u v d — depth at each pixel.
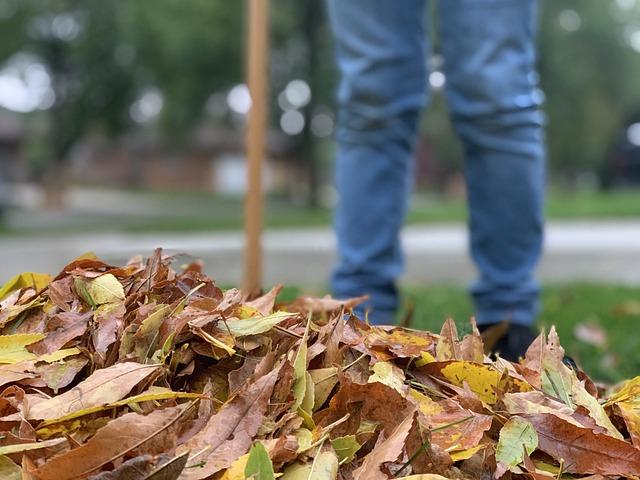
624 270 4.75
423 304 2.42
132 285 0.99
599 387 1.18
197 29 12.32
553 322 2.12
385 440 0.79
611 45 17.56
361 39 1.54
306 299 1.17
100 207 17.83
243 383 0.86
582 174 30.61
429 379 0.94
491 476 0.80
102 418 0.79
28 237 8.69
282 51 14.88
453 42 1.52
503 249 1.51
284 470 0.77
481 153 1.51
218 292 1.01
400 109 1.53
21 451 0.73
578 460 0.83
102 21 13.23
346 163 1.56
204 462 0.74
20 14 12.49
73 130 15.18
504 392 0.92
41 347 0.88
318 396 0.87
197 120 15.35
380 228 1.53
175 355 0.86
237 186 31.53
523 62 1.52
